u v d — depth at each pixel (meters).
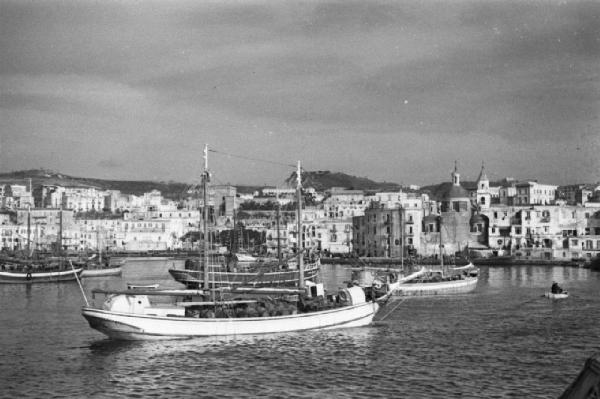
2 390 59.38
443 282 136.50
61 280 170.62
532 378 62.34
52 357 71.38
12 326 92.00
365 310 89.06
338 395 57.09
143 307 78.69
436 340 79.88
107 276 199.75
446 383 60.62
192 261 158.25
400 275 144.12
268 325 81.31
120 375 63.75
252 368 65.94
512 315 101.19
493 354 72.38
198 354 71.38
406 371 64.94
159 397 57.06
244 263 180.38
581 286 149.12
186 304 81.38
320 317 84.44
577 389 30.09
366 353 72.50
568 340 80.44
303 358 70.06
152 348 74.06
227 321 79.56
